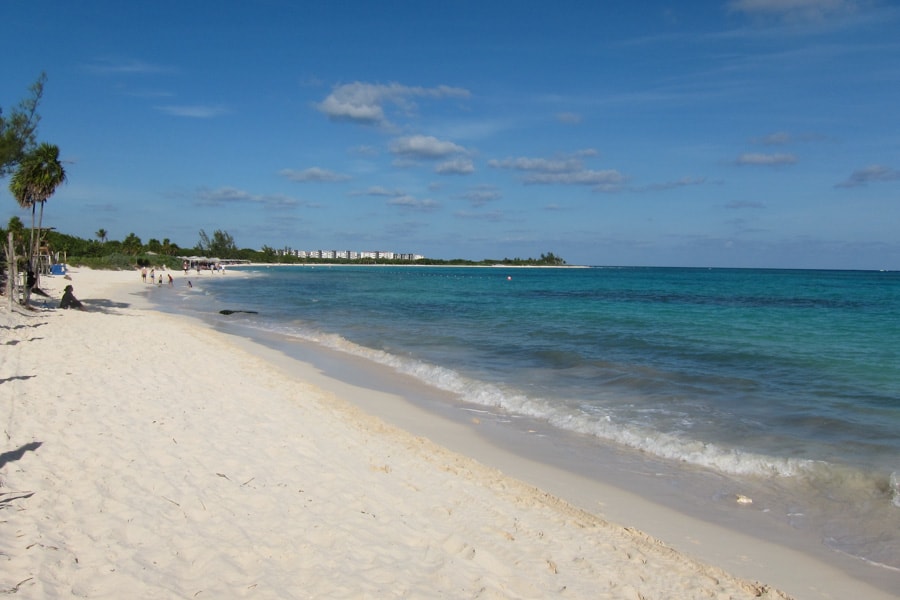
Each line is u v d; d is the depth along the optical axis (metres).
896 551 6.18
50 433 7.72
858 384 13.62
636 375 14.47
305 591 4.56
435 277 111.25
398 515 6.11
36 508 5.56
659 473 8.40
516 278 109.56
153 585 4.46
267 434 8.52
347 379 14.51
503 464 8.66
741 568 5.79
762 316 30.62
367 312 32.97
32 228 27.14
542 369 15.62
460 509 6.43
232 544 5.21
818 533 6.59
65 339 15.55
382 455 8.10
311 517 5.88
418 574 4.94
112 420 8.52
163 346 15.86
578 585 5.03
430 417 11.20
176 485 6.39
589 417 10.96
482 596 4.69
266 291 54.00
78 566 4.62
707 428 10.31
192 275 88.81
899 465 8.41
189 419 8.93
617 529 6.34
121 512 5.64
